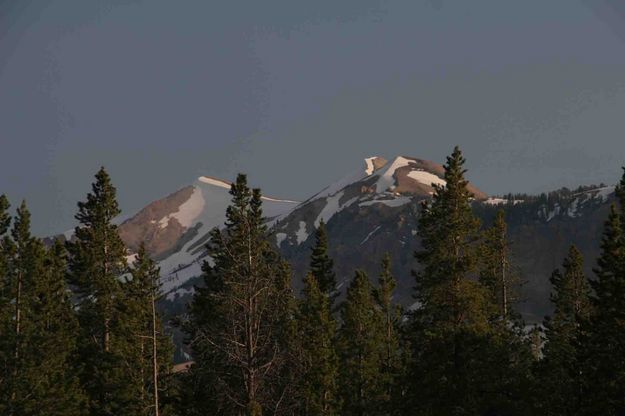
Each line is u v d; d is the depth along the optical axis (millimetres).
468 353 197000
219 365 175750
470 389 195250
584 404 188625
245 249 181000
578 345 197000
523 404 194250
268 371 163750
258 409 160875
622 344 189875
